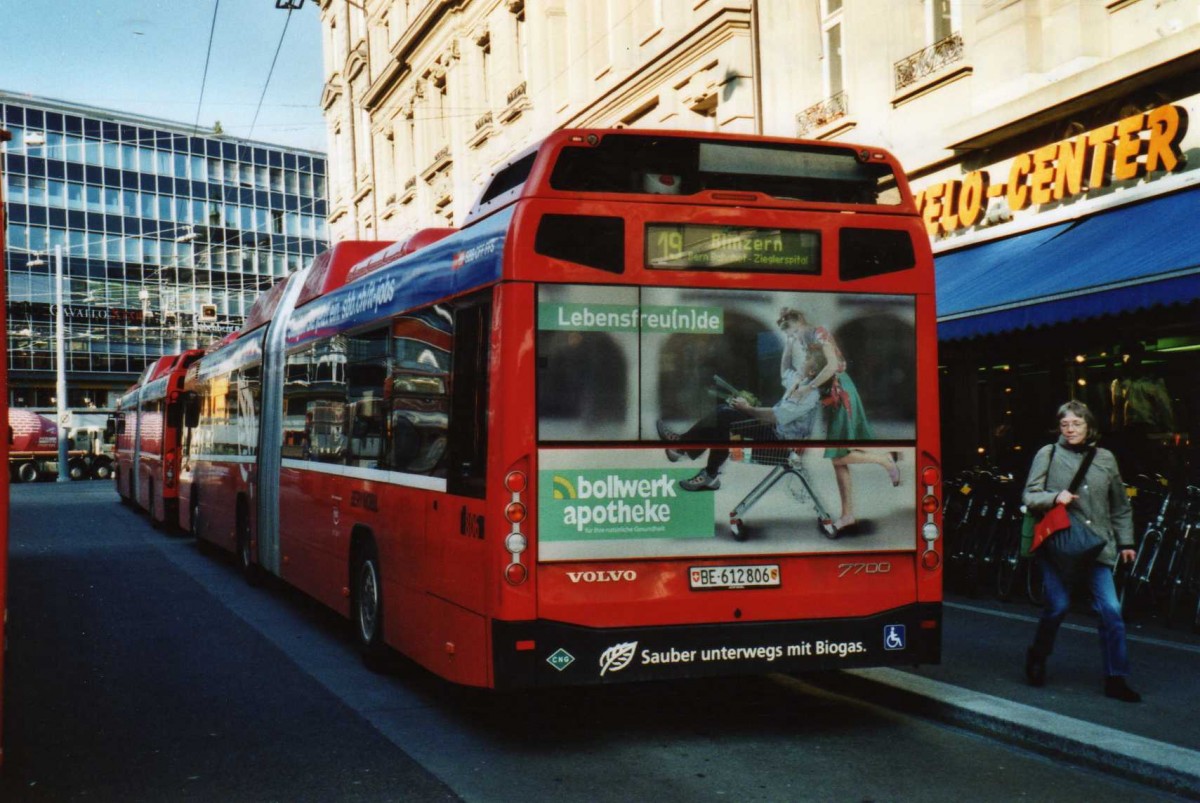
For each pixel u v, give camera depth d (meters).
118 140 77.38
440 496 6.70
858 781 5.66
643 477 6.01
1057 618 7.05
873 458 6.36
